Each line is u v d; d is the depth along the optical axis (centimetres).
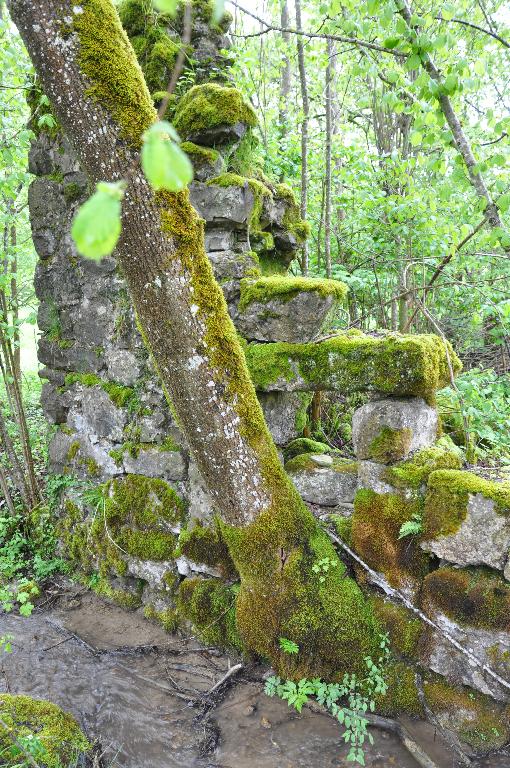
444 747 238
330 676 266
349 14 414
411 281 533
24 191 686
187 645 319
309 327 290
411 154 531
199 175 331
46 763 220
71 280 396
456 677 246
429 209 479
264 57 606
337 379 281
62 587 397
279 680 270
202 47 386
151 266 223
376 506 274
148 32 376
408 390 266
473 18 381
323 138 566
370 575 275
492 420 391
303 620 266
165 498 340
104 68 206
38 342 429
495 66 518
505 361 543
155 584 343
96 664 311
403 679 256
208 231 332
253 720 262
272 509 265
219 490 260
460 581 245
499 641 235
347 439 427
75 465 409
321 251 582
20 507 471
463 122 488
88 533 390
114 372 376
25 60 429
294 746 245
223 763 240
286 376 292
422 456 273
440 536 251
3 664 312
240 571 277
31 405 716
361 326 564
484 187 268
